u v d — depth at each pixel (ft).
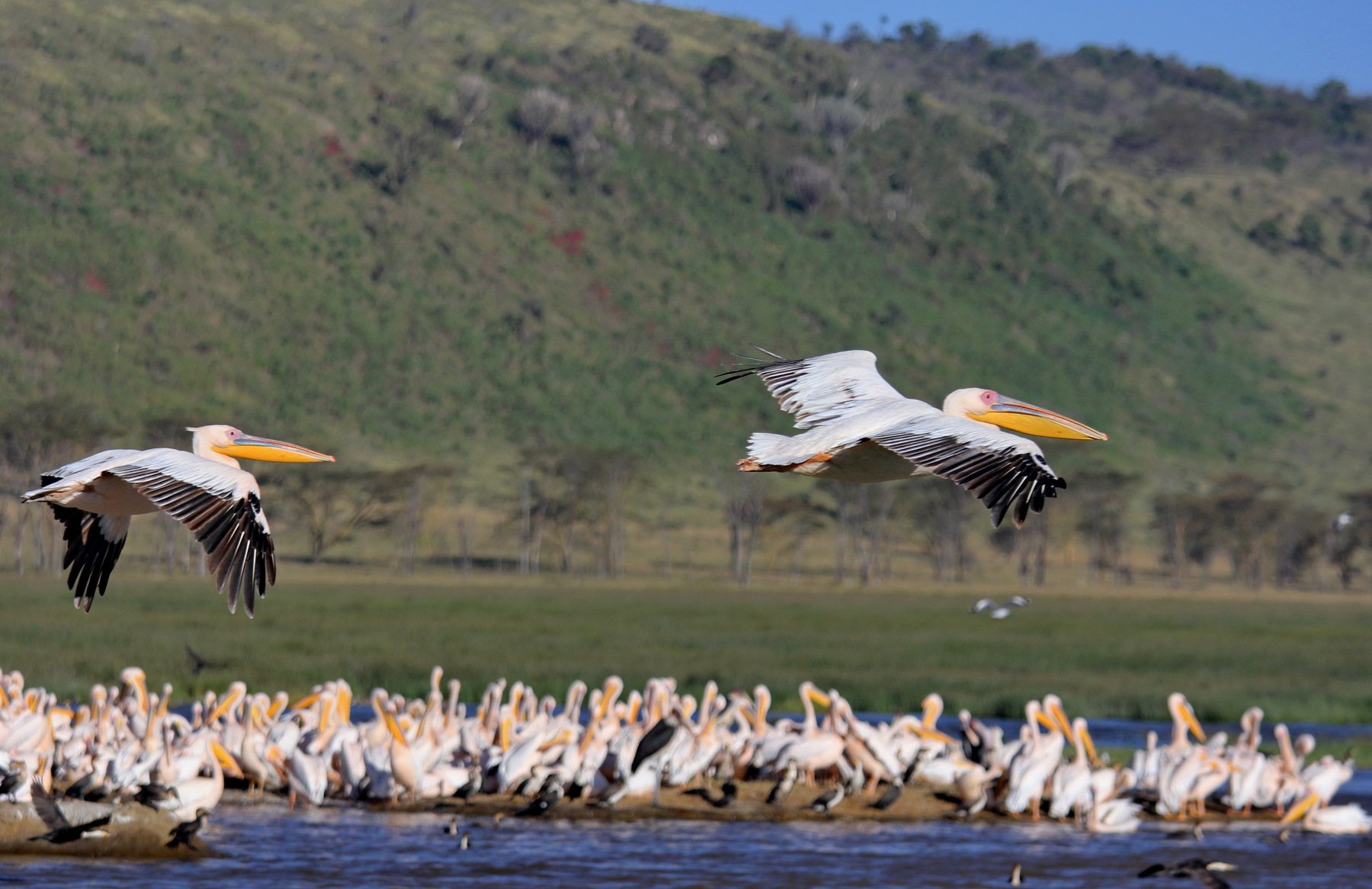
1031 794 59.93
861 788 62.59
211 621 149.18
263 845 52.60
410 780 60.34
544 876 48.80
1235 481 340.39
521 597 224.53
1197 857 53.52
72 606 163.94
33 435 272.51
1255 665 129.80
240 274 373.20
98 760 57.57
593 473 304.50
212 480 21.13
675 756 62.28
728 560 315.17
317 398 346.54
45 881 46.26
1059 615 204.74
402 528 297.74
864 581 295.28
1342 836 58.39
